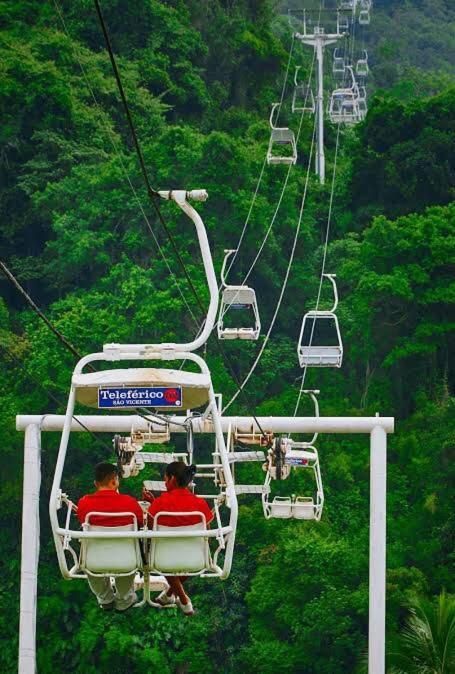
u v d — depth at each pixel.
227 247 103.50
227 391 96.12
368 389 100.56
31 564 32.72
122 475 29.69
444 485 87.50
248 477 88.69
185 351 22.34
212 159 104.38
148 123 117.00
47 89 110.69
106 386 21.39
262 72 129.50
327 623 78.06
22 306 111.06
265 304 106.12
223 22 128.00
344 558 80.94
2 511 87.69
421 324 99.62
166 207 103.19
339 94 145.75
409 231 100.44
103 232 103.56
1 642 85.00
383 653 32.50
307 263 107.81
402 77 189.50
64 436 21.55
